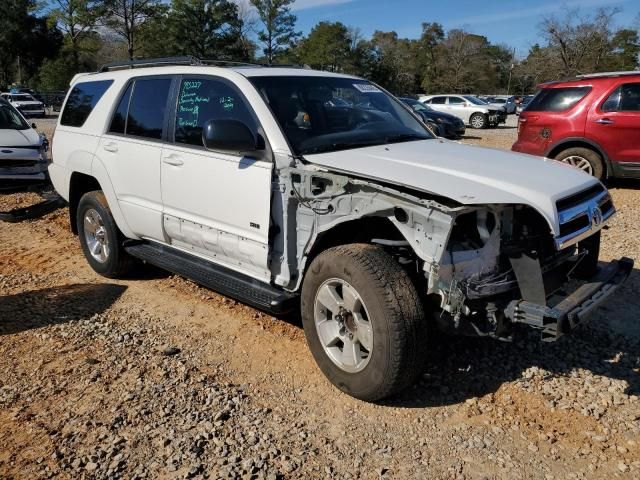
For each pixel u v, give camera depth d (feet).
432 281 10.10
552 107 32.09
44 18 202.08
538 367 12.85
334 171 11.60
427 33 275.80
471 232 10.81
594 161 30.86
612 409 11.37
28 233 24.91
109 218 17.89
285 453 10.22
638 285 17.35
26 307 16.67
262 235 12.92
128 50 168.45
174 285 18.24
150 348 14.08
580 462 9.96
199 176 14.17
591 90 30.73
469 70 265.13
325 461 10.03
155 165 15.48
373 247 11.37
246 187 13.04
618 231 23.32
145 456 10.14
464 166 11.90
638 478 9.53
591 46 177.47
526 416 11.21
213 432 10.77
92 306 16.69
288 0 181.47
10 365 13.33
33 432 10.81
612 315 15.37
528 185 11.04
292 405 11.67
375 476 9.69
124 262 18.29
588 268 12.63
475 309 10.61
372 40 251.80
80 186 19.67
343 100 14.82
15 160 31.89
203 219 14.47
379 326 10.65
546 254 11.37
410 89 271.49
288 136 12.76
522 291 10.59
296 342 14.32
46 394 12.08
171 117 15.33
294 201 12.37
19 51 203.00
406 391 12.03
